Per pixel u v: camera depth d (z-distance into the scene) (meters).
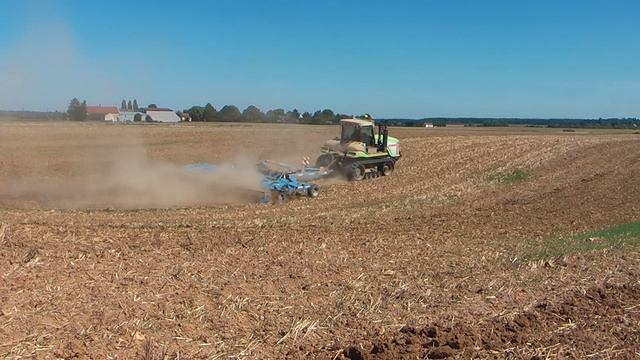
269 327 6.85
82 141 39.56
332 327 6.95
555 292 8.76
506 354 6.35
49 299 7.21
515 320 7.46
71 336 6.17
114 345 6.04
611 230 14.55
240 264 9.55
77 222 14.03
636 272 10.08
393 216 16.86
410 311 7.65
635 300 8.51
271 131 54.53
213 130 54.53
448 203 19.89
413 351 6.36
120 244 10.93
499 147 39.72
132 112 100.12
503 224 15.75
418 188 23.17
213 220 15.20
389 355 6.22
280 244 11.57
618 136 58.56
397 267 9.98
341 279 8.98
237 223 14.70
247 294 7.93
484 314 7.65
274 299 7.81
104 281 8.09
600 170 29.81
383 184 24.12
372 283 8.84
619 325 7.37
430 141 44.34
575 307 8.11
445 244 12.38
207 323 6.80
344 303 7.77
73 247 10.30
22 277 8.05
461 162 32.44
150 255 9.92
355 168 25.08
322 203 19.27
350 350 6.24
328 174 24.39
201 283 8.27
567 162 32.91
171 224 14.18
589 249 11.93
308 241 12.16
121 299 7.33
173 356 5.90
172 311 7.06
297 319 7.12
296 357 6.11
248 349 6.20
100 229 12.69
